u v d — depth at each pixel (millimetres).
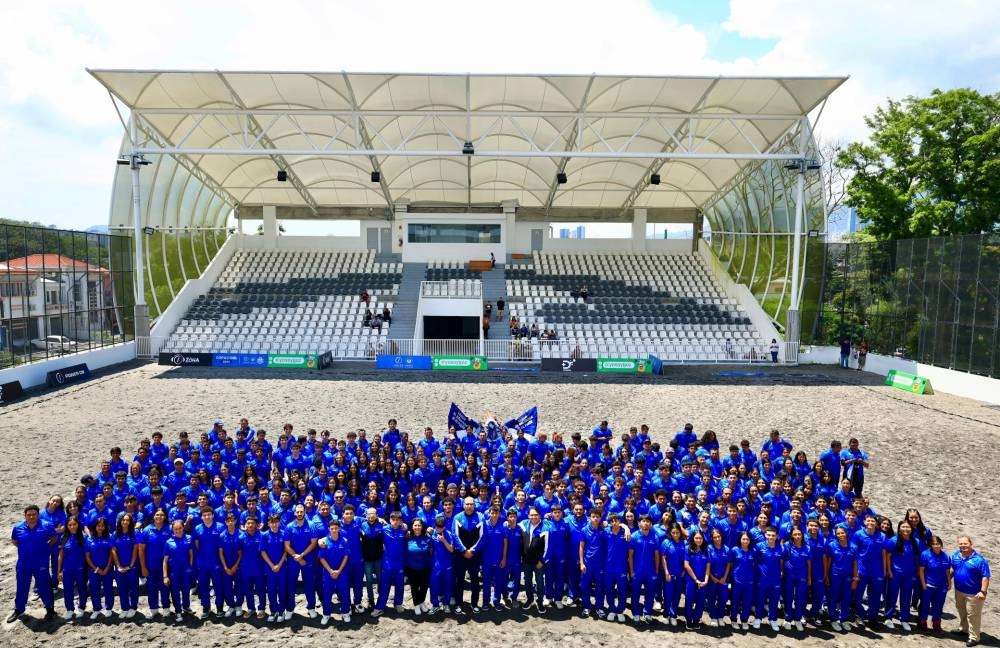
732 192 41125
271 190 42688
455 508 10031
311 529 9188
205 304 36406
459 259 42875
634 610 9289
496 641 8617
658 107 28281
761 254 37812
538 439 13523
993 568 10742
